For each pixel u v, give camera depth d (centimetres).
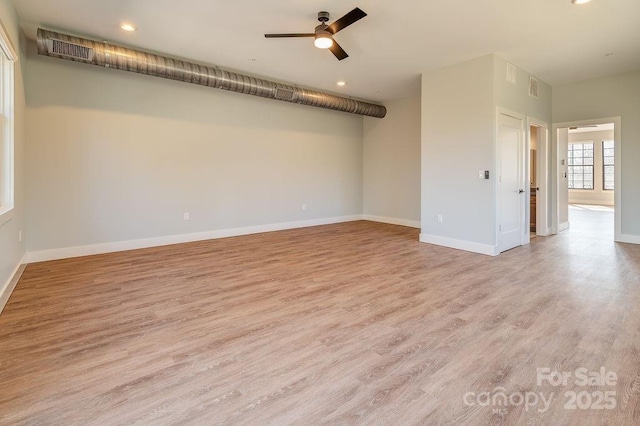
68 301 304
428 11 343
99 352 219
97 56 400
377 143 796
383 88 647
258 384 186
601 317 266
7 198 342
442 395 176
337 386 184
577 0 319
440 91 524
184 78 473
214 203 597
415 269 407
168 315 277
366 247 530
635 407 166
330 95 648
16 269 370
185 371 199
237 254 486
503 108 477
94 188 476
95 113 472
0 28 276
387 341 233
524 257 458
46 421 157
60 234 453
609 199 1123
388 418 160
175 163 549
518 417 160
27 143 422
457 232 515
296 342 233
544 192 609
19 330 248
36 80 427
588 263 425
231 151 613
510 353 216
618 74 536
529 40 413
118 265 424
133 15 358
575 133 1181
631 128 528
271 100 663
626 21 362
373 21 365
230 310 288
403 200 748
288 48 447
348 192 810
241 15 357
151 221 530
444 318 269
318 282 361
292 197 709
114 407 167
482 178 477
